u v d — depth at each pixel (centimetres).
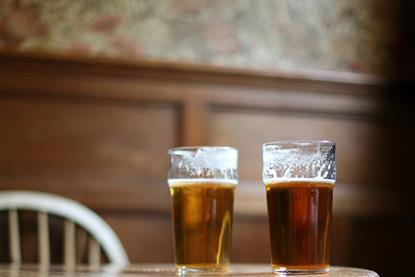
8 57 195
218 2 216
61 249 183
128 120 207
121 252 169
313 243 80
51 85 199
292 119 222
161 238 207
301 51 223
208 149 88
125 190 204
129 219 205
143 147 207
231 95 215
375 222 229
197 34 213
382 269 228
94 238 168
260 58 218
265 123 219
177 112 211
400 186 233
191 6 214
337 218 225
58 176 198
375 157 231
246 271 90
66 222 169
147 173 207
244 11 219
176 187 88
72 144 201
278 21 221
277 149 82
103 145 204
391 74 232
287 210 81
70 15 203
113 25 206
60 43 201
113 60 203
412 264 232
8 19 197
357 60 229
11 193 187
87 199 200
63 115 201
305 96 222
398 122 235
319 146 81
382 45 232
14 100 197
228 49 216
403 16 235
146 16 209
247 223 214
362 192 227
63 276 85
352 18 230
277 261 81
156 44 209
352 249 225
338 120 227
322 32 226
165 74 209
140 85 207
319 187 81
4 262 179
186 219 87
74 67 202
